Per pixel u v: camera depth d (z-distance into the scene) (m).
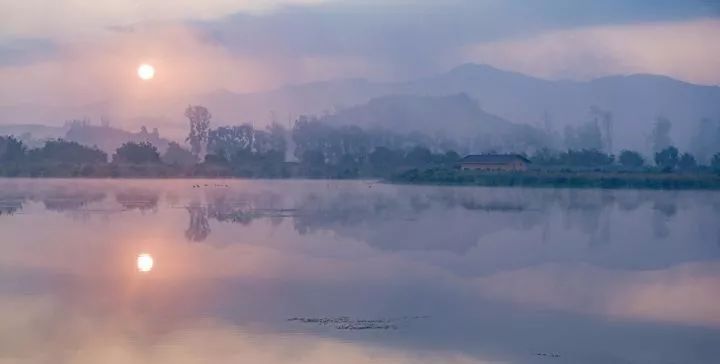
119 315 19.36
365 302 20.97
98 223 41.53
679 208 53.06
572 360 15.84
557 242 34.41
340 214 47.19
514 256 29.97
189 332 17.73
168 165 121.00
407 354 16.06
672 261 28.95
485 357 15.88
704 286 23.73
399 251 31.06
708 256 30.28
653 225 41.69
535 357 16.02
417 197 64.00
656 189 74.75
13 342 17.00
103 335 17.50
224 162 124.69
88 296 21.66
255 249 31.30
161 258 28.75
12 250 30.75
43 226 39.94
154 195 66.94
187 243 33.16
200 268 26.48
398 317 19.27
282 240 34.31
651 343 17.12
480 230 38.78
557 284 23.95
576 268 27.16
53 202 57.34
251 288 22.84
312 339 17.12
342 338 17.20
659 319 19.39
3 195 66.25
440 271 26.19
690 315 19.83
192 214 46.97
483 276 25.22
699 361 15.89
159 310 19.84
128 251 30.55
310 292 22.25
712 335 17.77
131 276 24.78
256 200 60.22
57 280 24.11
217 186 85.56
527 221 43.56
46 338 17.28
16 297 21.48
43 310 19.97
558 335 17.69
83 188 79.75
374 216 46.06
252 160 127.12
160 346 16.61
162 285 23.23
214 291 22.42
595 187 77.94
